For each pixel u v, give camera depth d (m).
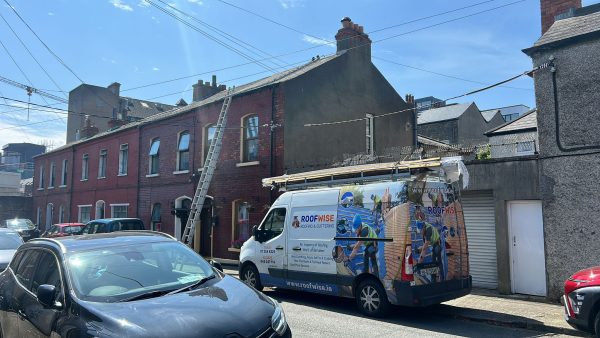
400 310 8.69
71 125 57.47
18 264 5.47
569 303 6.39
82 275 4.30
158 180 21.23
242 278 10.93
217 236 17.36
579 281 6.34
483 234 10.84
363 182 9.00
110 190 25.03
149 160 22.08
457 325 7.63
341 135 17.47
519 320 7.65
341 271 8.62
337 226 8.84
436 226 8.20
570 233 9.12
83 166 28.42
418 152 12.43
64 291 4.09
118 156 24.70
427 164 8.05
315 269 9.12
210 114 18.69
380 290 7.98
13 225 25.05
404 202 7.86
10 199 35.62
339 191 9.02
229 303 3.93
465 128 33.25
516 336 6.98
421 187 8.14
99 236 5.37
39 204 34.12
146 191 22.02
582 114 9.13
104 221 14.69
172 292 4.19
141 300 3.94
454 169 8.27
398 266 7.69
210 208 18.30
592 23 9.58
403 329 7.26
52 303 4.06
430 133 33.59
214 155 16.42
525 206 10.06
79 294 4.01
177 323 3.46
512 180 10.09
